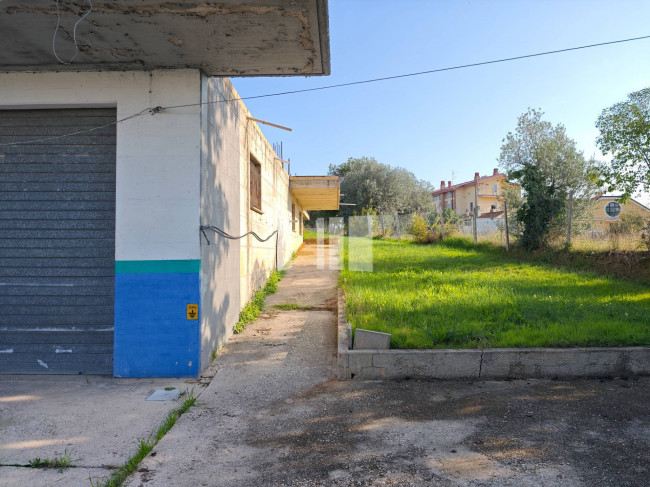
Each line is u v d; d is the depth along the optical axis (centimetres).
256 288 979
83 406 457
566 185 1336
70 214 581
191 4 411
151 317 552
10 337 574
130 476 323
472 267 1198
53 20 439
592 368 512
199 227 556
